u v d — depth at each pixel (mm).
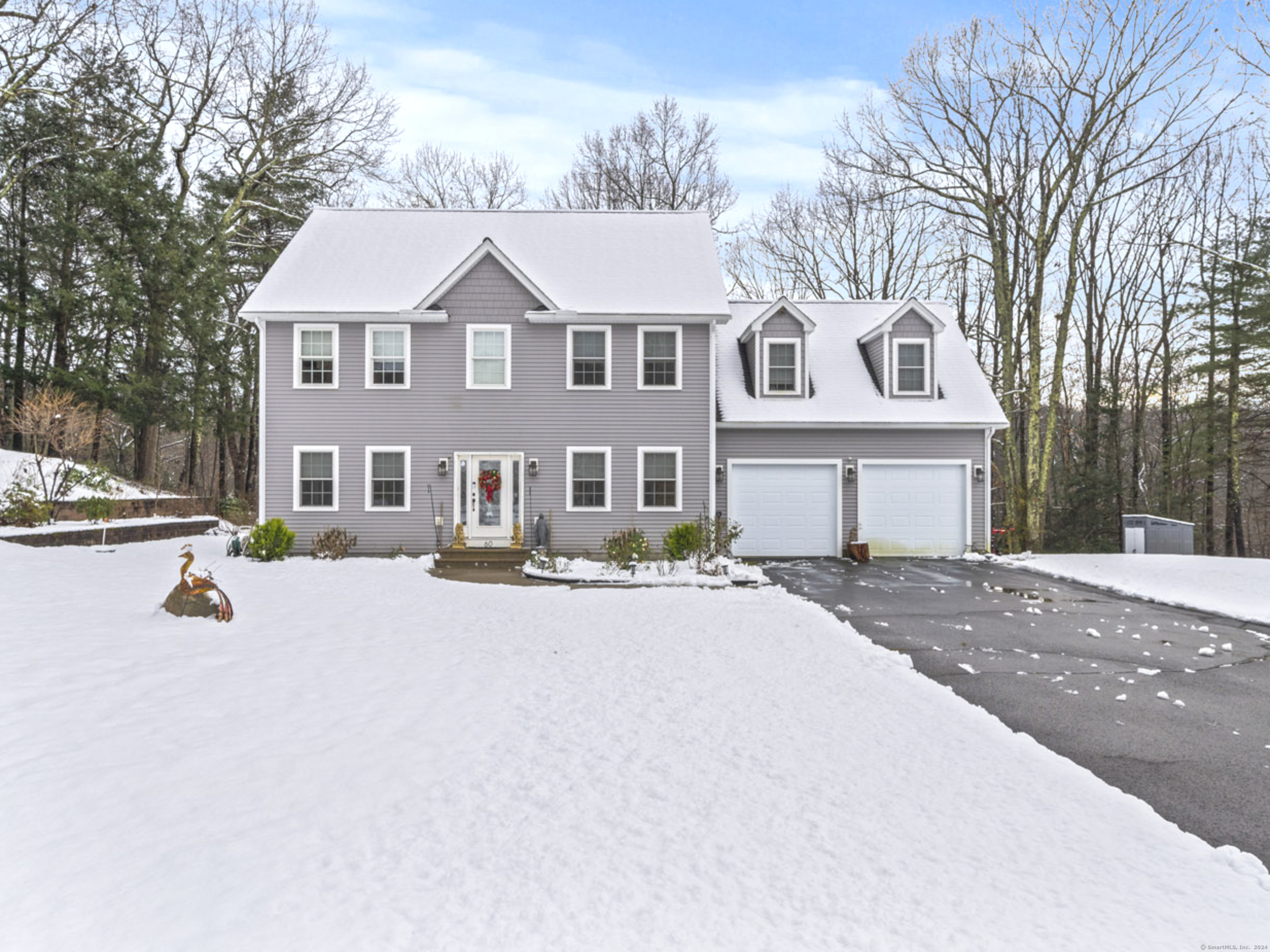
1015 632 10781
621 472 19984
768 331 21781
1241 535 28219
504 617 10578
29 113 25031
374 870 3691
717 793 4742
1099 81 23000
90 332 26672
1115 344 32094
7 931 3102
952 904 3541
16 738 5164
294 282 20297
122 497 23609
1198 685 8016
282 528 17797
